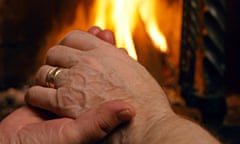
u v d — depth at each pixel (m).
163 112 0.48
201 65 2.19
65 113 0.50
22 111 0.55
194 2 2.40
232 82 2.75
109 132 0.47
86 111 0.49
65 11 2.61
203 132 0.43
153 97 0.50
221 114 2.11
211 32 2.12
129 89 0.49
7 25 2.49
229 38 2.72
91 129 0.46
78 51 0.53
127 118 0.45
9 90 2.46
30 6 2.54
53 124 0.49
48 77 0.52
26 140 0.50
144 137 0.46
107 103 0.46
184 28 2.56
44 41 2.61
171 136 0.43
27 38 2.57
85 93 0.49
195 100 2.21
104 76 0.50
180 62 2.61
